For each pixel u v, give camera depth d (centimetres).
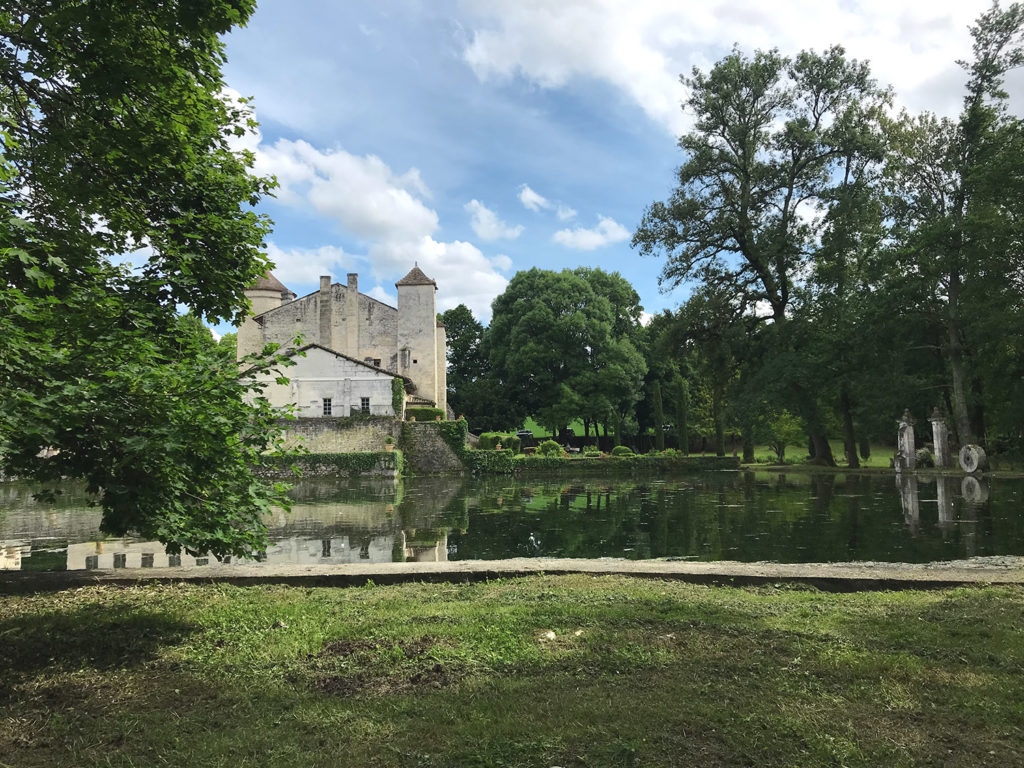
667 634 485
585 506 2017
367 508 2002
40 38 580
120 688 391
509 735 323
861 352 3225
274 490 575
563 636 481
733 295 3647
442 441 3903
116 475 489
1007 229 2483
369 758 302
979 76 2856
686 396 5203
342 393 4062
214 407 501
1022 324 2453
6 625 513
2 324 434
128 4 548
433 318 4769
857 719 340
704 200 3444
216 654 451
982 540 1193
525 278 5553
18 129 621
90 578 681
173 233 649
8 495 2450
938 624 506
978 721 336
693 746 311
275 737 323
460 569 711
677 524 1544
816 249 3375
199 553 535
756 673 405
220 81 685
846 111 3194
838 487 2484
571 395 5012
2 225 482
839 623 514
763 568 716
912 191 3109
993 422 3300
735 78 3319
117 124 640
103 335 508
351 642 469
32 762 300
